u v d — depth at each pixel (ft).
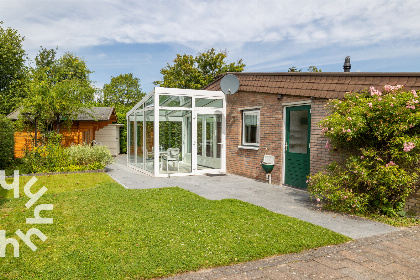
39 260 13.53
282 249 14.79
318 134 27.68
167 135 38.91
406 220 20.06
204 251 14.40
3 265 13.00
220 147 42.14
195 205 22.97
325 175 23.40
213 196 27.04
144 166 42.88
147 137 41.52
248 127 38.55
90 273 12.28
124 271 12.41
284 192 29.04
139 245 15.08
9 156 47.50
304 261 13.94
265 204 24.32
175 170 39.42
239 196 27.17
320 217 20.84
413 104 19.76
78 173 40.60
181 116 39.70
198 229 17.44
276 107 33.47
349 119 20.94
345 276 12.55
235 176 39.14
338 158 25.41
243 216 20.17
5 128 46.44
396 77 22.34
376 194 21.48
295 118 31.53
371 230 18.21
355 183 21.89
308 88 28.89
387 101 20.33
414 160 19.63
